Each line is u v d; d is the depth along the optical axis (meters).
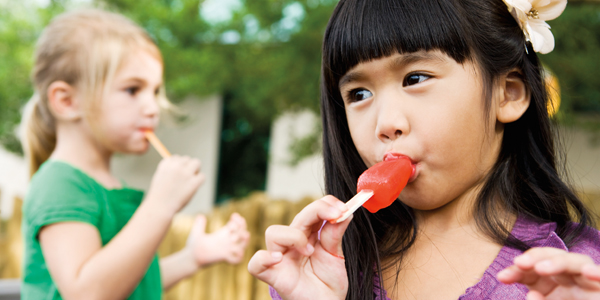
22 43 6.89
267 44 6.41
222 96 8.76
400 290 1.22
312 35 5.29
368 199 1.07
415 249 1.26
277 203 4.55
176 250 4.80
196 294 4.73
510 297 1.07
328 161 1.42
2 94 6.96
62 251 1.59
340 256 1.16
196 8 6.84
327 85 1.34
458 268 1.17
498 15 1.23
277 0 5.86
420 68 1.10
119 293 1.57
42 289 1.69
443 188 1.12
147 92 1.92
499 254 1.14
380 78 1.14
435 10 1.12
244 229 2.28
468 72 1.12
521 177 1.27
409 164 1.09
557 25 4.79
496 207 1.21
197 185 1.73
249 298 4.49
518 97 1.26
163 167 1.75
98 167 1.89
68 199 1.66
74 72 1.82
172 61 6.56
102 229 1.76
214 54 6.78
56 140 2.03
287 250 1.17
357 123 1.20
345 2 1.25
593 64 4.86
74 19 1.93
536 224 1.22
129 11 6.60
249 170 9.05
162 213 1.67
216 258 2.21
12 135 7.76
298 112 6.48
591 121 5.98
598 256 1.17
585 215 1.30
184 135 8.74
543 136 1.30
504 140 1.28
